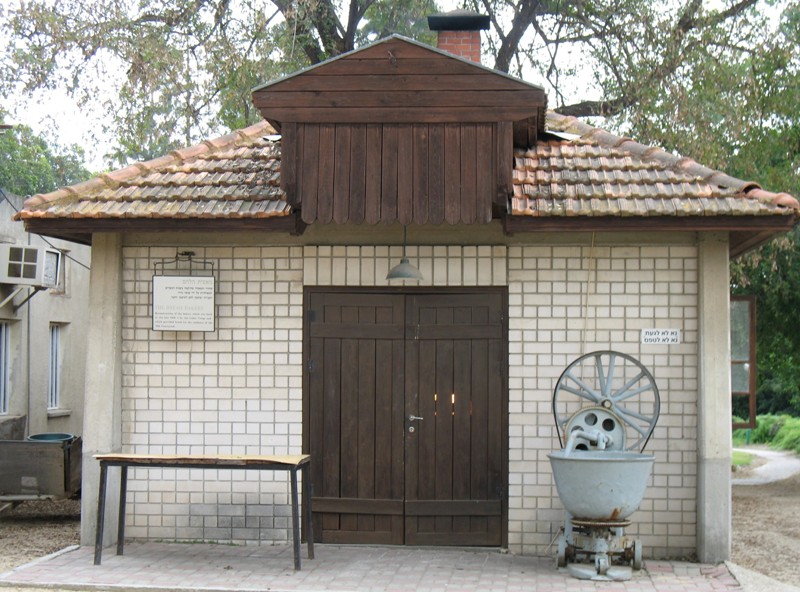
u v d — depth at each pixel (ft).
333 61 31.65
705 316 32.40
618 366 32.86
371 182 31.50
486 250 33.63
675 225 31.07
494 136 31.35
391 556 32.68
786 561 34.24
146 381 34.78
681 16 65.05
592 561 30.94
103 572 30.30
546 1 70.90
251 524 34.27
